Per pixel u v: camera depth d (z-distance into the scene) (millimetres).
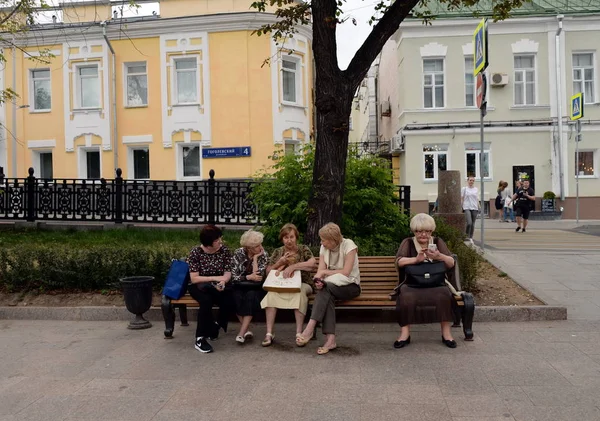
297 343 6070
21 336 6852
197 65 20969
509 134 24922
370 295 6574
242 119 20734
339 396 4613
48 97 22359
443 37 25234
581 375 4977
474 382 4867
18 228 14227
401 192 10641
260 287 6410
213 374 5273
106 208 14289
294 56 21531
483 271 9016
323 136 8008
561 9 25203
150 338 6645
